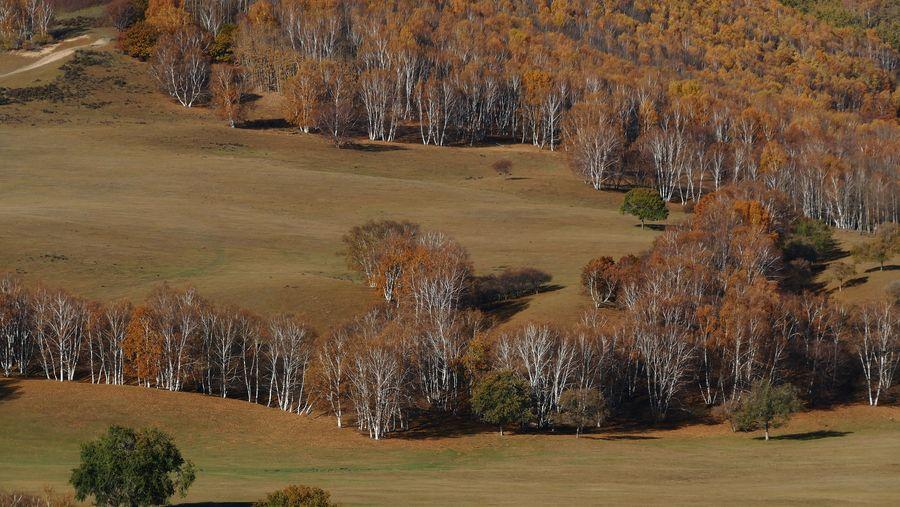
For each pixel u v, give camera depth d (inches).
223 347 6338.6
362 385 5698.8
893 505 3521.2
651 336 6437.0
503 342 6259.8
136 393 5984.3
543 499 3688.5
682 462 4945.9
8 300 6353.3
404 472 4603.8
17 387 5910.4
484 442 5605.3
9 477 4104.3
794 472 4542.3
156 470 3486.7
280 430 5669.3
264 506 3065.9
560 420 5871.1
